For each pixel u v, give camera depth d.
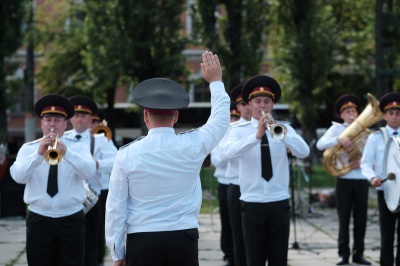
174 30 22.08
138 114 31.11
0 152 13.54
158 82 5.05
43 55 30.30
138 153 4.92
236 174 8.42
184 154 4.96
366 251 10.61
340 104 10.38
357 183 9.76
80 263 6.82
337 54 32.19
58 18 30.05
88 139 8.63
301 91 26.59
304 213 14.19
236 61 21.67
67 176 6.72
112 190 4.97
